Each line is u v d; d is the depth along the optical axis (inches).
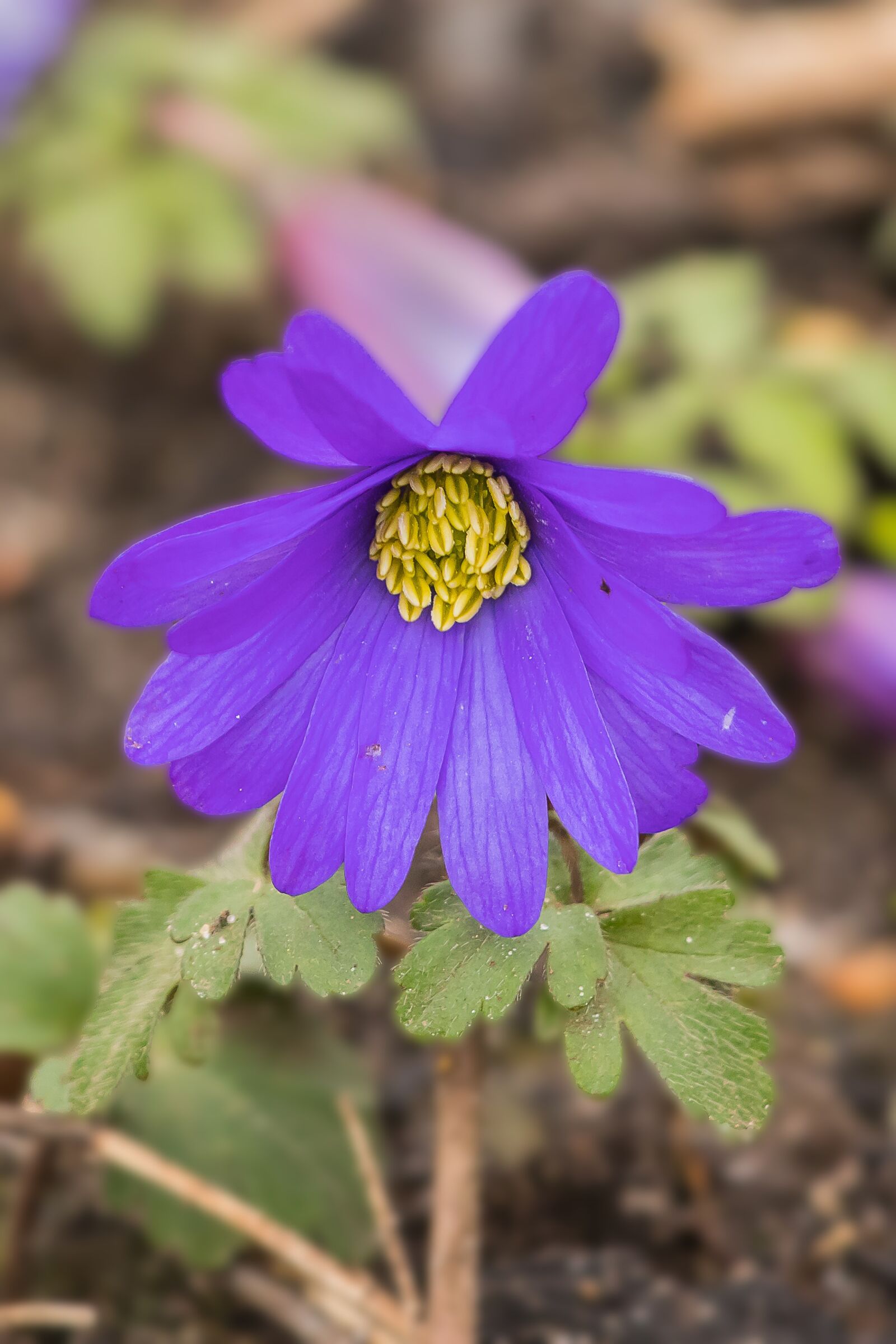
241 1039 9.1
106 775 12.8
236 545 7.5
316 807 7.8
